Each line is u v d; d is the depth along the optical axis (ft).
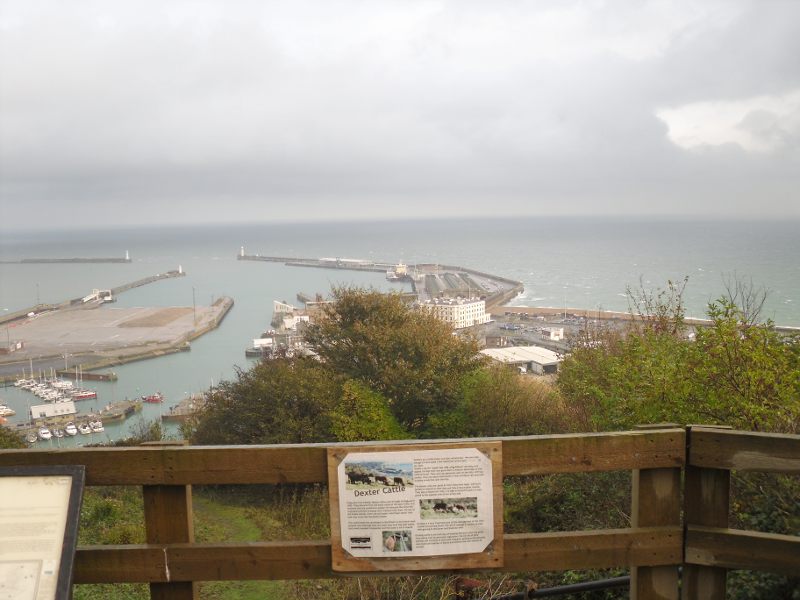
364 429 51.80
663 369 22.00
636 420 22.86
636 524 10.37
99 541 28.66
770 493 13.96
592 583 13.80
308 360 66.18
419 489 10.02
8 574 8.69
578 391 33.50
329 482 10.02
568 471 10.11
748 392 20.11
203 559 10.12
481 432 45.80
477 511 10.05
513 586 17.97
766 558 9.87
